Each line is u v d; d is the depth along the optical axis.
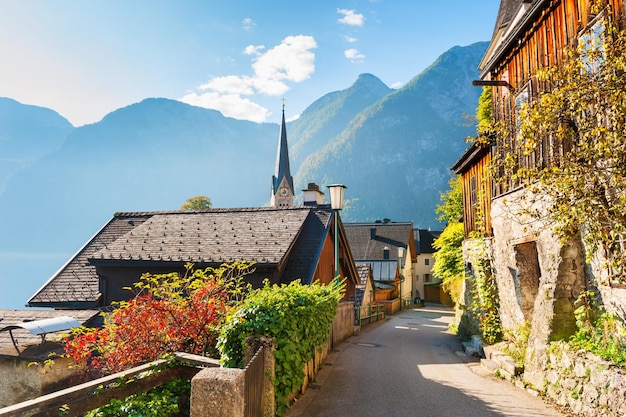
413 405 7.58
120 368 6.86
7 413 3.78
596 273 7.79
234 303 8.32
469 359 12.38
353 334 18.38
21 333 11.84
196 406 4.11
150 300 7.42
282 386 6.46
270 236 15.88
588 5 7.81
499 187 12.83
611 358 6.60
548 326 8.23
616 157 5.72
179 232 17.05
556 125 6.41
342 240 19.36
